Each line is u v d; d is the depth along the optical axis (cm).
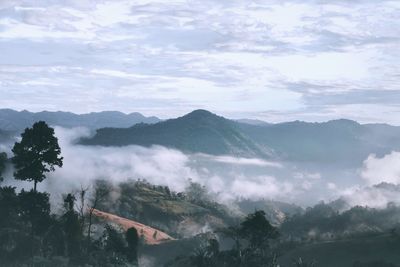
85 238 13388
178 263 17088
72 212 12638
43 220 12375
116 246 13325
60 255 11931
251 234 14238
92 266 11688
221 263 13875
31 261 11050
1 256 11050
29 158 12581
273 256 14475
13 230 11956
